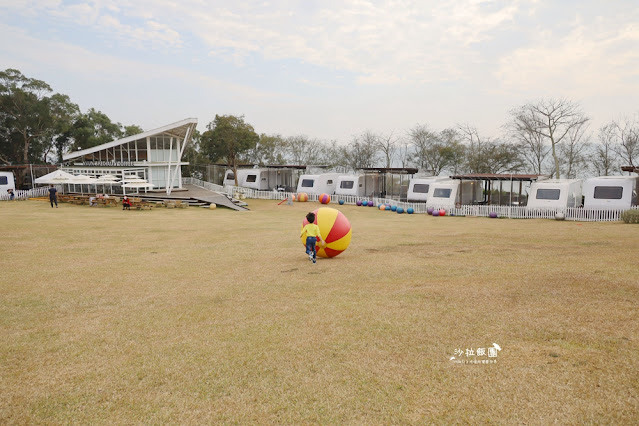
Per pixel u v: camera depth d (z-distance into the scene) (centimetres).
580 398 400
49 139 6106
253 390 446
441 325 599
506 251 1245
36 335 611
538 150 4831
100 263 1125
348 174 4319
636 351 484
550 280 817
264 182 4781
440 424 376
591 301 669
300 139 7450
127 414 410
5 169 4244
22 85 5400
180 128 4019
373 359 504
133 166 4106
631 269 888
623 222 2306
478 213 3102
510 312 638
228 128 5159
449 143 5966
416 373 467
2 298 796
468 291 764
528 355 492
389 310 673
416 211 3444
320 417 395
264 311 694
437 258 1141
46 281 927
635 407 380
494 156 5047
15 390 457
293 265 1072
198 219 2433
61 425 394
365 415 395
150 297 798
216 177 5328
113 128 6538
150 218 2400
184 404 425
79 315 698
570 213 2733
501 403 401
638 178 2784
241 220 2452
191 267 1071
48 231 1750
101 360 527
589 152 4803
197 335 600
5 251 1302
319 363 500
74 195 3562
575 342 518
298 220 2502
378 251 1289
